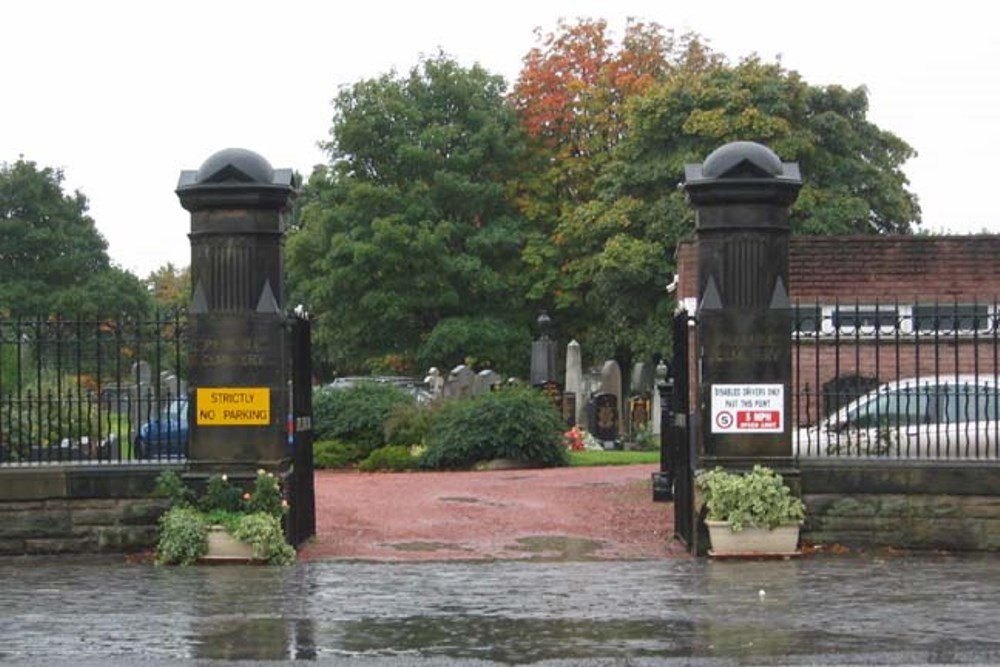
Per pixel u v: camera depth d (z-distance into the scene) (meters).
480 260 52.41
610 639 10.42
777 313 15.10
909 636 10.44
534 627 10.94
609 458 29.81
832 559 14.70
